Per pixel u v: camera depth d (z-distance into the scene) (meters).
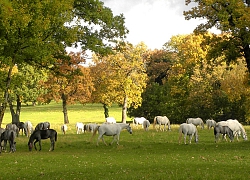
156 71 68.69
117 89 54.94
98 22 30.44
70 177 14.33
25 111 101.00
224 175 13.62
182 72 53.59
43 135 24.89
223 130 29.14
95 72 58.19
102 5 30.67
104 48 30.52
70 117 82.94
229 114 53.25
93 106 111.50
